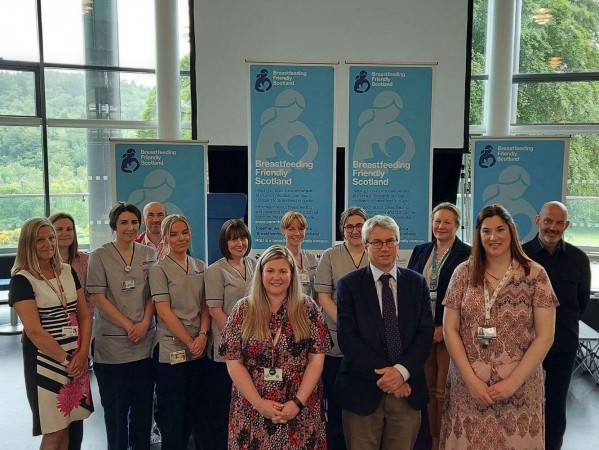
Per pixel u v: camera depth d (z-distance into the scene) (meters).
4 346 5.79
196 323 3.07
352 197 4.10
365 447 2.47
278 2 5.86
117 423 3.07
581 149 6.27
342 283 2.57
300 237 3.29
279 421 2.20
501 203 4.49
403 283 2.52
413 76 4.01
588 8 6.16
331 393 3.16
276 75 3.98
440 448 2.55
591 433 3.73
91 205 6.82
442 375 3.08
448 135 5.98
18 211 6.72
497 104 6.19
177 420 3.01
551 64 6.34
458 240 3.12
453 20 5.82
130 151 4.38
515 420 2.30
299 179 4.07
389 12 5.84
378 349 2.44
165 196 4.45
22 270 2.65
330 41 5.89
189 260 3.14
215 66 5.92
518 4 6.34
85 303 2.90
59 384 2.67
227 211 4.12
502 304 2.30
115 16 6.68
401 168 4.06
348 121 4.04
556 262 3.15
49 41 6.54
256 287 2.30
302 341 2.29
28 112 6.62
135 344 3.07
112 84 6.76
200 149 4.47
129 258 3.13
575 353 3.13
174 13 6.18
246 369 2.28
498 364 2.29
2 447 3.51
